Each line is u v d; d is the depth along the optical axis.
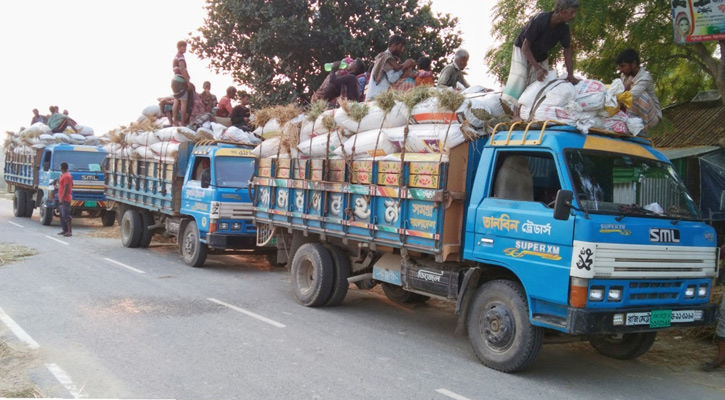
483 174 6.05
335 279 8.35
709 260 5.79
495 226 5.80
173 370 5.42
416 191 6.38
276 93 17.05
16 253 11.82
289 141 8.59
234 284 9.92
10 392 4.72
